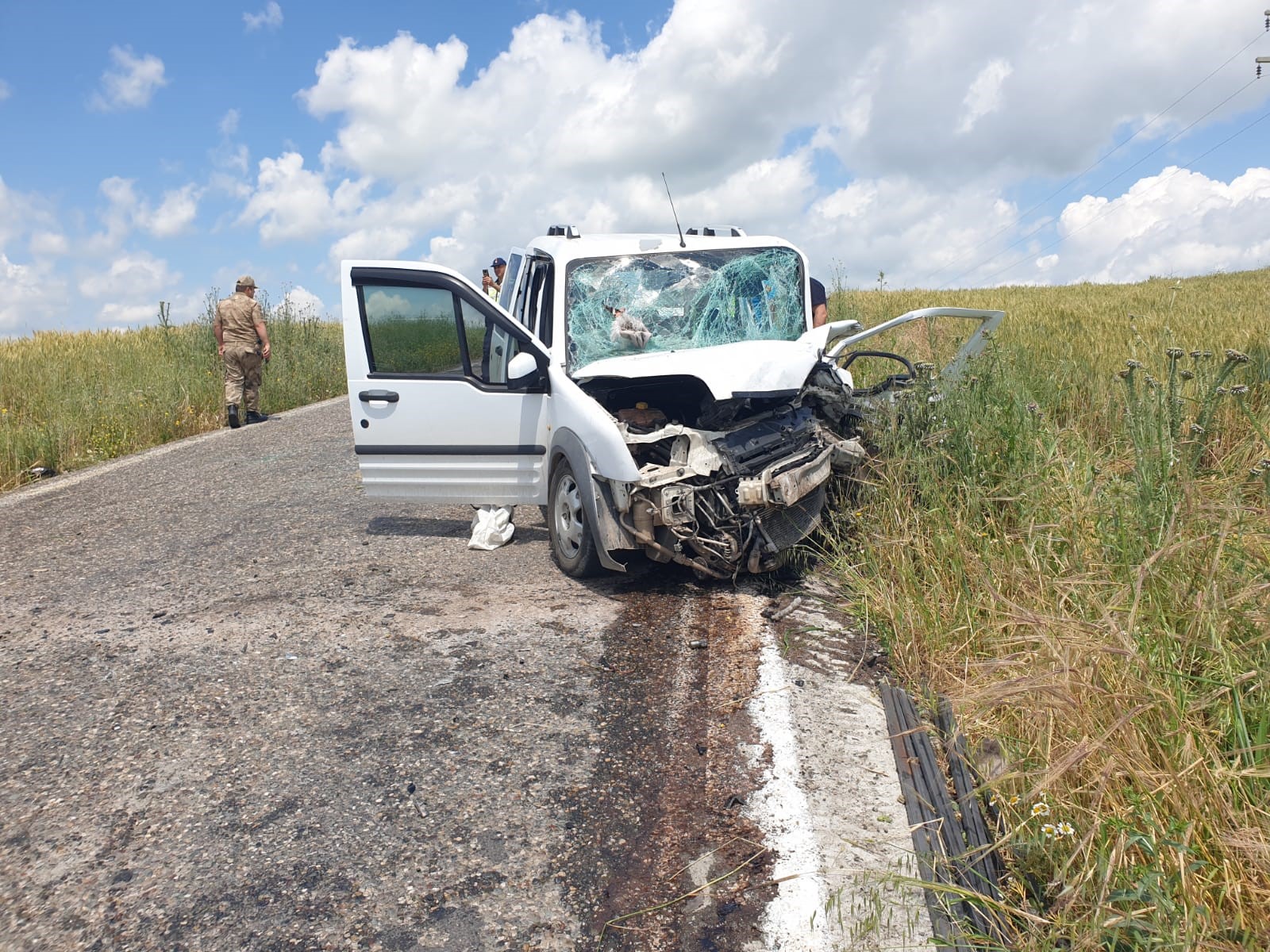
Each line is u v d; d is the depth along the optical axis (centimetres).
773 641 441
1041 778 273
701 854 288
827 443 523
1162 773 260
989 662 319
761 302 625
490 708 387
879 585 457
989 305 2227
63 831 311
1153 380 446
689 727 366
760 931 254
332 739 366
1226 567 332
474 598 524
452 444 611
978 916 246
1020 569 412
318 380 1661
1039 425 534
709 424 540
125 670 443
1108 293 2878
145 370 1527
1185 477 375
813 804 308
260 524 713
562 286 606
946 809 294
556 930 259
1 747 370
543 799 320
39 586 586
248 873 286
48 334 2275
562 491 564
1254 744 275
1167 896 225
